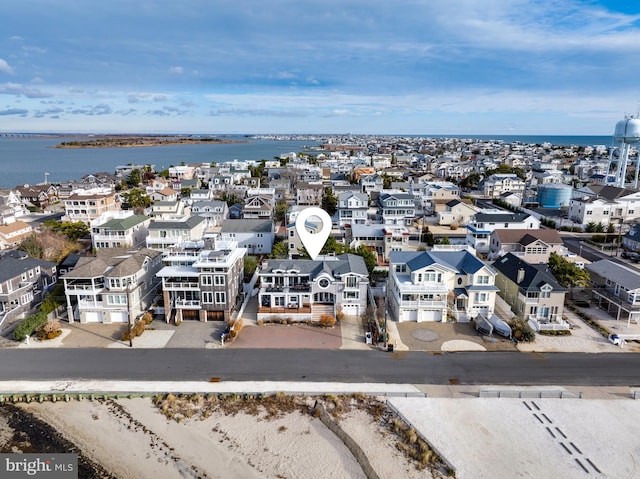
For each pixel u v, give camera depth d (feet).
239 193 490.90
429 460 108.17
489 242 280.31
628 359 152.05
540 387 135.74
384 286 219.82
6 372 143.23
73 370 144.66
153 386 135.95
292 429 119.75
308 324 179.01
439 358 152.97
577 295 206.08
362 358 153.07
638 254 272.92
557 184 442.50
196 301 179.11
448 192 422.82
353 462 108.68
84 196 364.17
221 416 124.36
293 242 271.28
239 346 161.27
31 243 249.96
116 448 112.78
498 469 105.40
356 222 328.08
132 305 179.93
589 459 108.68
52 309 181.16
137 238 289.53
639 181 506.48
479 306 184.34
